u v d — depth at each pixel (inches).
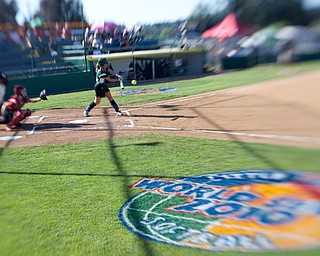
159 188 153.8
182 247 104.3
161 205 136.6
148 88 558.3
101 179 172.7
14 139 274.4
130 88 579.8
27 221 130.8
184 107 361.4
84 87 650.2
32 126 324.5
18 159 217.0
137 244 110.1
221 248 95.9
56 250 109.9
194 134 238.2
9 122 320.2
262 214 87.6
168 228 117.3
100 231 120.6
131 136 258.7
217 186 129.8
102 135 270.5
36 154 226.1
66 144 247.8
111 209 138.0
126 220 127.4
